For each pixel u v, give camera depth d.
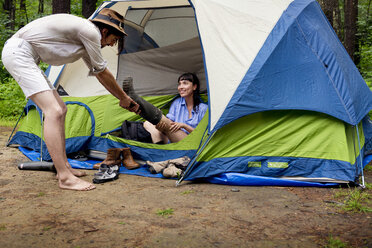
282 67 3.27
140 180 3.34
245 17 3.45
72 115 4.29
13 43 2.94
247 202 2.67
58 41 2.97
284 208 2.53
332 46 3.73
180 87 4.12
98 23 3.06
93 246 1.90
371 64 10.33
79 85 4.48
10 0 13.59
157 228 2.16
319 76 3.35
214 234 2.07
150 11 4.69
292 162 3.20
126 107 3.51
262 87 3.19
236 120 3.24
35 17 11.81
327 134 3.20
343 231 2.10
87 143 4.29
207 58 3.36
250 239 2.00
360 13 14.20
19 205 2.56
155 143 4.04
